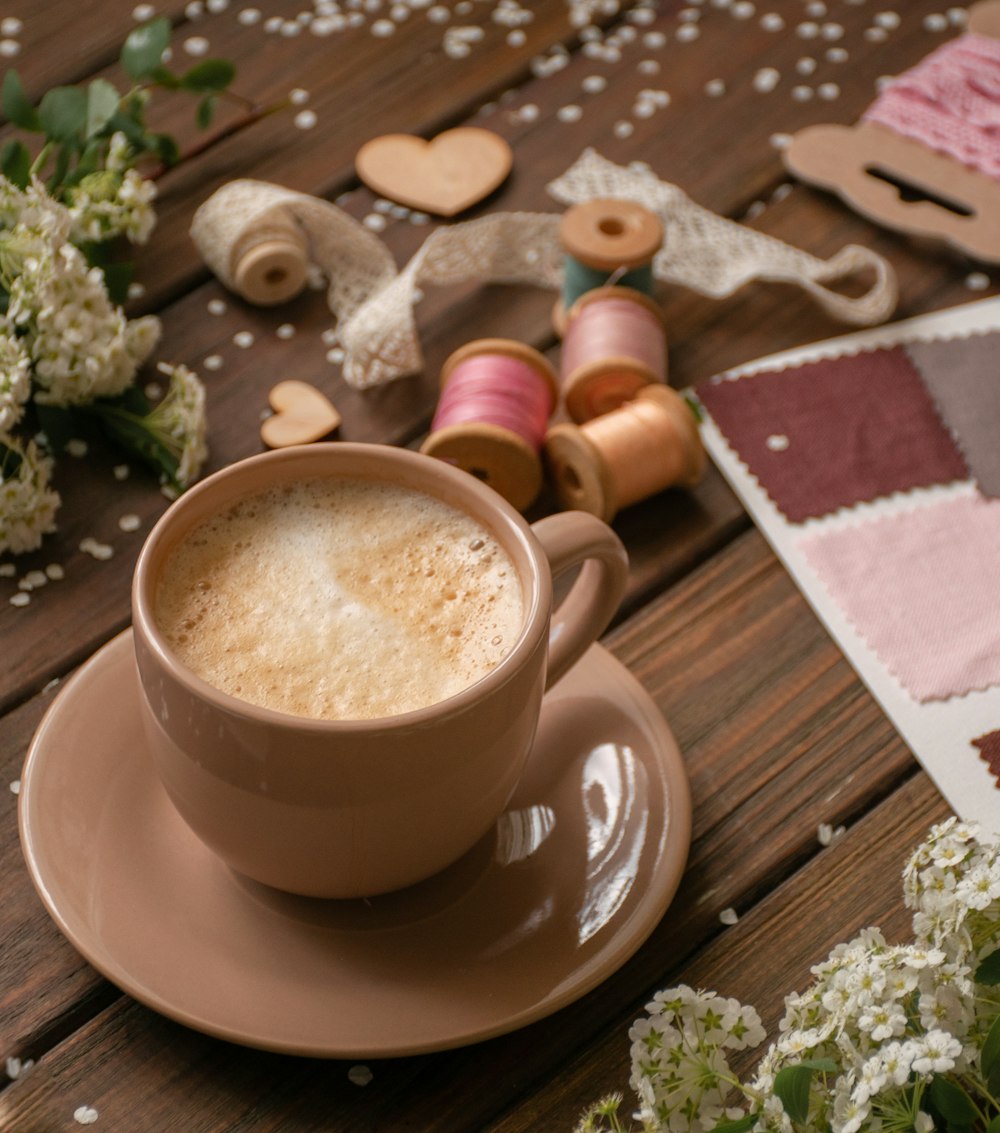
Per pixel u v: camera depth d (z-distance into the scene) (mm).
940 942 698
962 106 990
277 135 975
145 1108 714
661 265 935
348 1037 700
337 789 687
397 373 891
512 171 969
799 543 847
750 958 747
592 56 1018
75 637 813
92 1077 718
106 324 844
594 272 903
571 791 751
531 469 844
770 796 782
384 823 696
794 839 772
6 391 812
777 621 826
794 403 889
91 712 748
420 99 993
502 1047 728
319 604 713
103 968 704
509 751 705
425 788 692
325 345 906
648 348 879
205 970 710
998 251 939
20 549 827
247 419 879
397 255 938
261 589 715
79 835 727
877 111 988
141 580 700
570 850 741
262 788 688
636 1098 722
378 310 883
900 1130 681
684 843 740
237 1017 701
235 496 727
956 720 800
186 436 854
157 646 687
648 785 750
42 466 826
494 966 717
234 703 679
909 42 1032
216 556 719
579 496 852
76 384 843
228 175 958
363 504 733
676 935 750
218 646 704
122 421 859
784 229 956
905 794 783
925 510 859
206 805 700
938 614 828
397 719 680
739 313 926
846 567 840
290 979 711
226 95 987
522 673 694
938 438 881
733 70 1016
